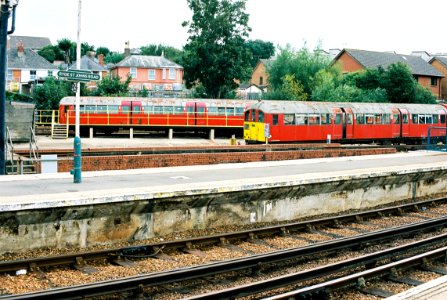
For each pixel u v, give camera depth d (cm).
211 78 6259
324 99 5288
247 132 3959
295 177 1777
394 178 2038
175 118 4459
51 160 1938
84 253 1149
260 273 1121
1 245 1209
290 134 3822
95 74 1612
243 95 7250
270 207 1678
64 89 5178
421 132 4566
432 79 7500
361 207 1959
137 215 1399
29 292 914
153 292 985
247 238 1414
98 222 1337
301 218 1759
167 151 2975
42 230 1262
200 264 1167
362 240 1392
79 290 915
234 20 6284
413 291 877
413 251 1329
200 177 1764
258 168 2092
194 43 6219
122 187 1497
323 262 1231
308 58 6222
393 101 5878
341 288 995
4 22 1819
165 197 1419
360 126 4169
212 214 1552
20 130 3291
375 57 7419
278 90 5606
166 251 1266
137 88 6694
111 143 3869
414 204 1944
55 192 1388
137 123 4356
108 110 4275
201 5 6216
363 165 2262
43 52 9312
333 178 1803
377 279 1070
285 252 1199
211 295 902
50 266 1113
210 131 4575
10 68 7262
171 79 7225
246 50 6419
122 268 1138
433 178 2278
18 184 1543
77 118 1587
